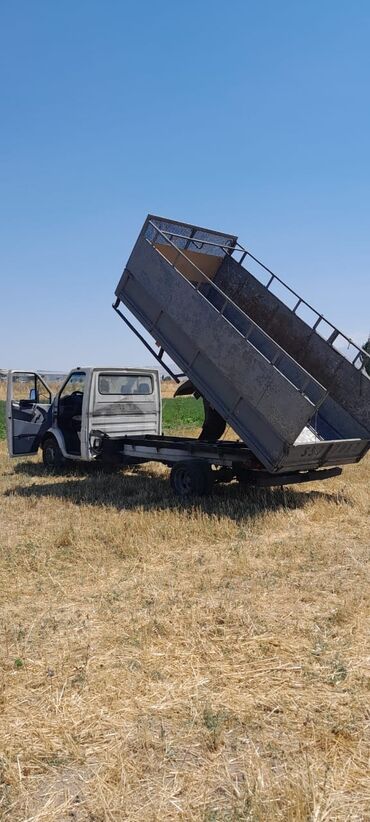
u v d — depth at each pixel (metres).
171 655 4.73
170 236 10.65
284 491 11.16
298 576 6.63
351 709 3.96
